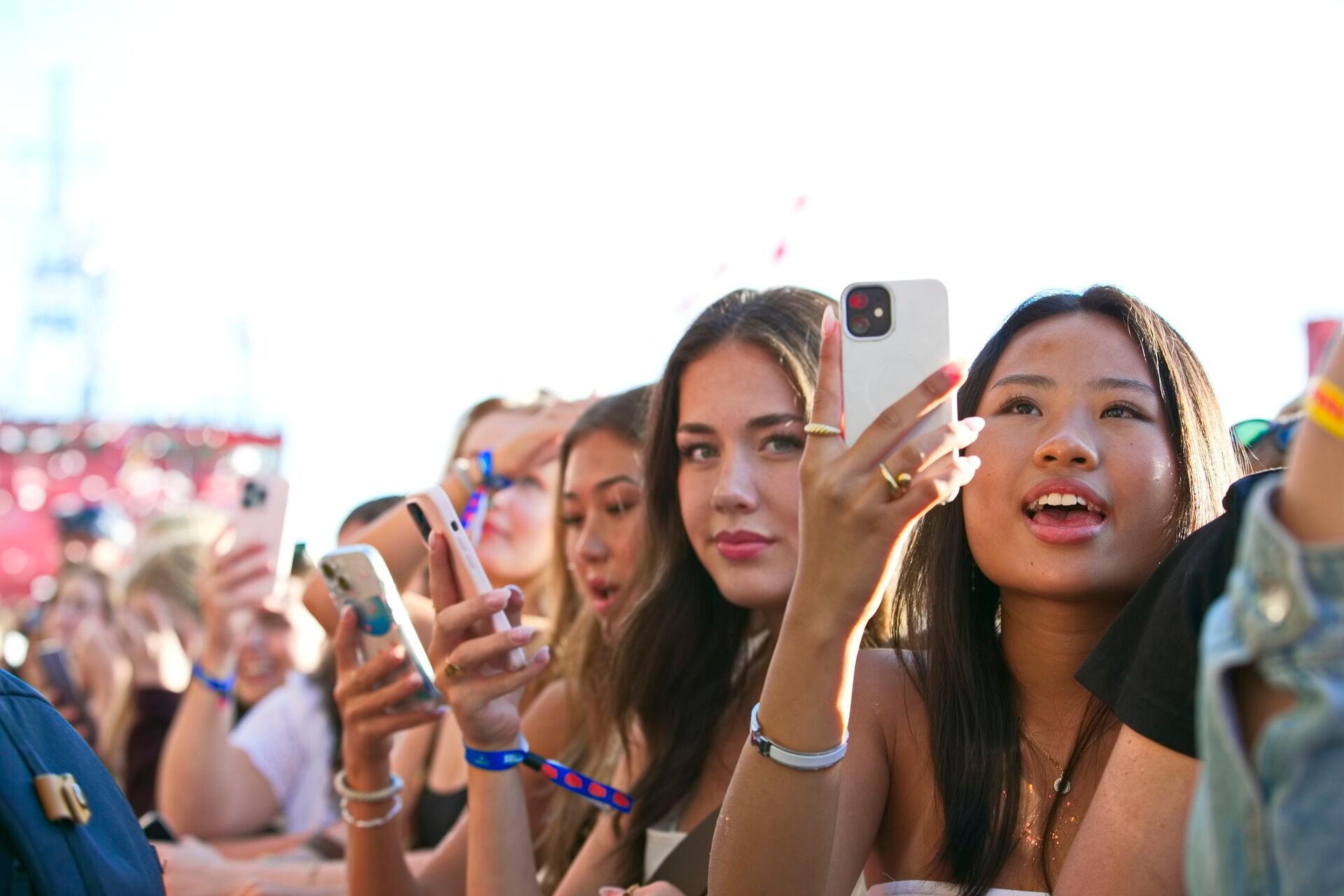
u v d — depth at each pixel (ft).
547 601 12.10
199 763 13.62
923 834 6.20
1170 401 6.03
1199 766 4.66
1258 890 3.40
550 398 13.14
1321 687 3.25
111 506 39.63
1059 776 6.00
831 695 5.13
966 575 6.40
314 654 16.06
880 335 5.59
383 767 8.86
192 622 18.04
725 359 8.36
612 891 7.46
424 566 12.29
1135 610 5.16
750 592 8.07
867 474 4.93
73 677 19.39
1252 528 3.43
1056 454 5.81
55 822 5.32
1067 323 6.17
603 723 9.84
